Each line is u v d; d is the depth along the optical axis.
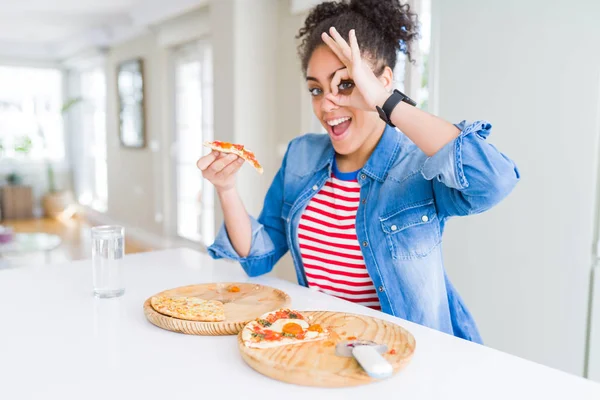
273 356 0.75
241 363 0.78
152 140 5.05
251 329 0.84
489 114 2.05
